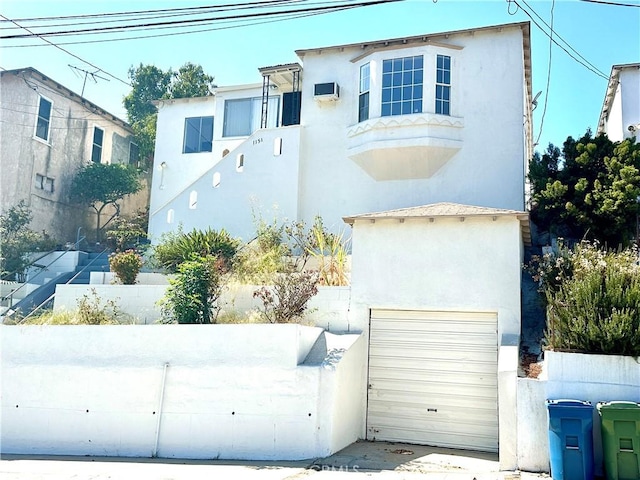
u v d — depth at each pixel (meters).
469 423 11.45
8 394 12.08
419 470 9.42
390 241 12.48
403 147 17.22
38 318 14.10
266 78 21.88
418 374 11.98
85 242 25.47
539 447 9.24
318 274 13.63
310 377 10.56
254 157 19.53
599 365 9.20
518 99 17.17
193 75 37.00
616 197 14.36
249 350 11.04
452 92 17.64
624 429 8.30
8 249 21.58
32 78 24.08
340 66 19.19
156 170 24.78
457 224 12.09
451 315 11.98
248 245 16.33
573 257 11.90
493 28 17.48
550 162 16.36
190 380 11.13
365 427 12.09
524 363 10.70
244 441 10.63
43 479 9.12
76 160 26.31
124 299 14.27
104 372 11.62
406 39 17.88
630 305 9.55
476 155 17.20
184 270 13.02
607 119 21.81
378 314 12.48
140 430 11.18
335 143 18.81
